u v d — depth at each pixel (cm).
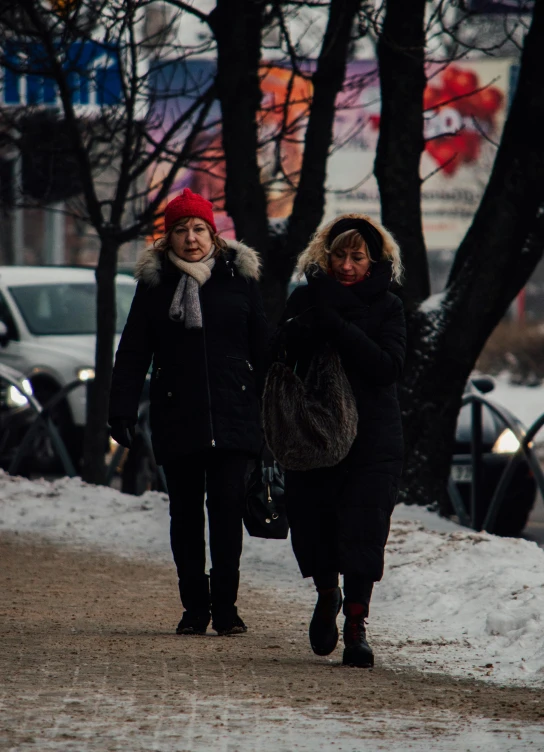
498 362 10594
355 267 1850
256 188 3572
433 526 3412
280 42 3753
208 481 2094
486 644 2048
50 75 3741
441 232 11369
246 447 2055
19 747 1321
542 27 3372
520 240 3516
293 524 1870
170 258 2077
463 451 4156
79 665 1781
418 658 1931
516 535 4203
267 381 1791
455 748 1361
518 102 3438
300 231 3625
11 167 4300
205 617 2120
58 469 5134
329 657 1928
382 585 2598
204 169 3928
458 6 3456
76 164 4250
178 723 1445
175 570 2884
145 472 4194
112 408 2050
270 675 1742
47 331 5338
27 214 12475
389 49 3525
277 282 3650
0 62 3778
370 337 1820
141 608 2392
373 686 1692
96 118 4144
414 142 3575
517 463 3500
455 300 3603
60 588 2598
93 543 3247
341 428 1769
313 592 2619
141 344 2086
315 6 3581
